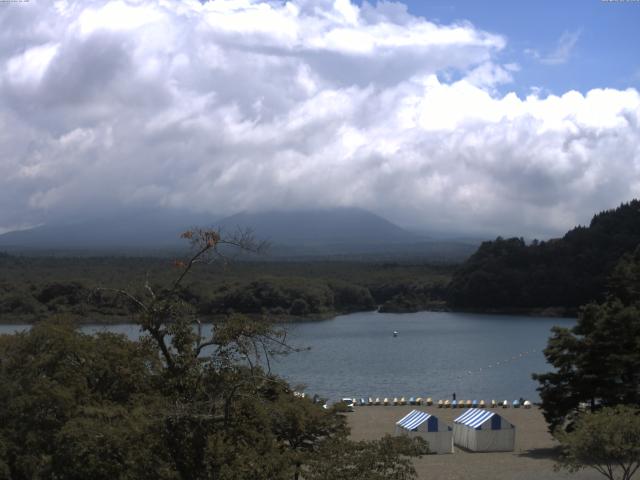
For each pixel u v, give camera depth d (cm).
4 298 14688
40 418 3184
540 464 5759
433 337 18962
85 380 3425
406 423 6644
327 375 12656
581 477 5175
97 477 2678
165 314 2655
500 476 5338
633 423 4097
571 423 5997
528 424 7862
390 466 2905
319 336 19338
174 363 2659
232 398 2597
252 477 2516
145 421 2583
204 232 2656
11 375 3394
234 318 2625
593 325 6328
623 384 6119
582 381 6150
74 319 4022
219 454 2519
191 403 2597
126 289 2859
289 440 4103
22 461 3052
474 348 16538
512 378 12169
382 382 11888
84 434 2706
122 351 3544
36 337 3562
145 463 2527
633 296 10325
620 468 5347
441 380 12062
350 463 2831
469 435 6525
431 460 6022
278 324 3167
